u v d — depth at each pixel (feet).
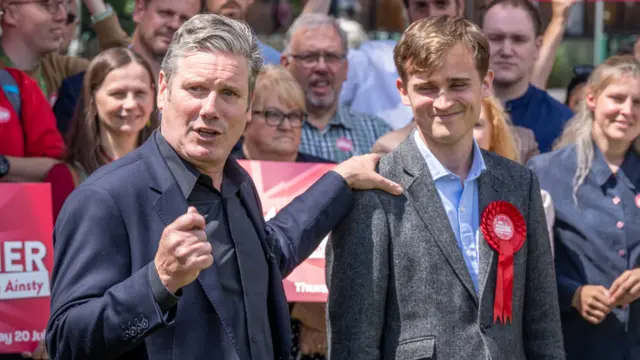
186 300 10.90
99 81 17.60
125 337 10.12
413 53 13.07
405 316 12.97
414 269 13.06
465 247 13.29
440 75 12.96
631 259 17.85
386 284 13.10
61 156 17.83
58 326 10.50
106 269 10.68
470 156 13.78
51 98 19.03
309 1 23.04
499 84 21.52
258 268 11.68
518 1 21.61
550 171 18.43
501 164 13.91
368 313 12.97
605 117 18.19
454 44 12.96
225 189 11.70
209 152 11.12
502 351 12.93
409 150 13.70
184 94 11.12
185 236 9.86
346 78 20.90
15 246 16.21
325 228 13.20
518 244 13.34
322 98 20.53
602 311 17.22
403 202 13.33
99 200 10.89
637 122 18.11
